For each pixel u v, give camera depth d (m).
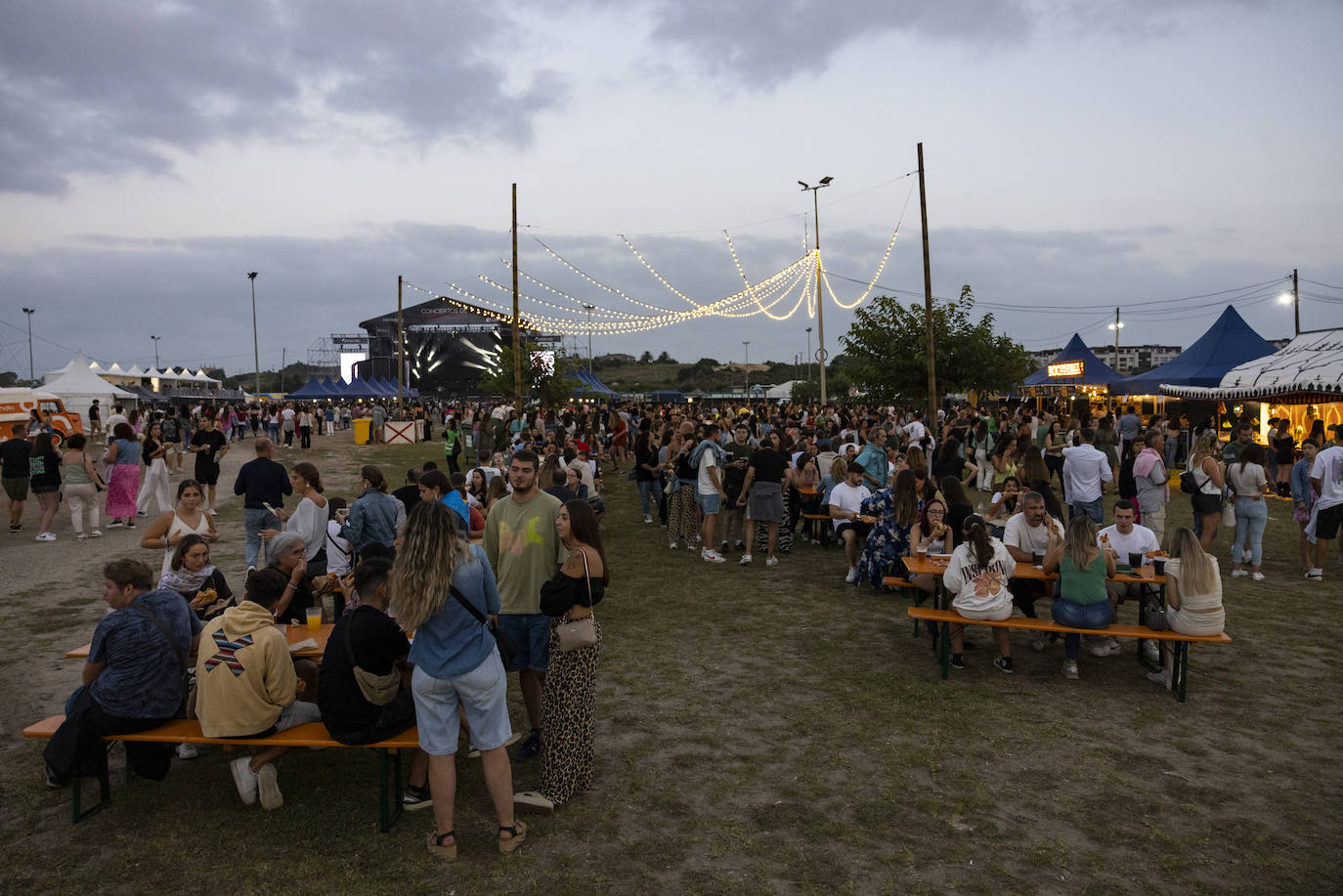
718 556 10.77
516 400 25.06
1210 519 9.50
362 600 4.21
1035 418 18.91
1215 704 5.84
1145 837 4.05
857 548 9.83
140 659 4.33
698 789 4.57
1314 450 10.41
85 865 3.85
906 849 3.95
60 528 13.15
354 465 24.03
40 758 5.00
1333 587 9.21
